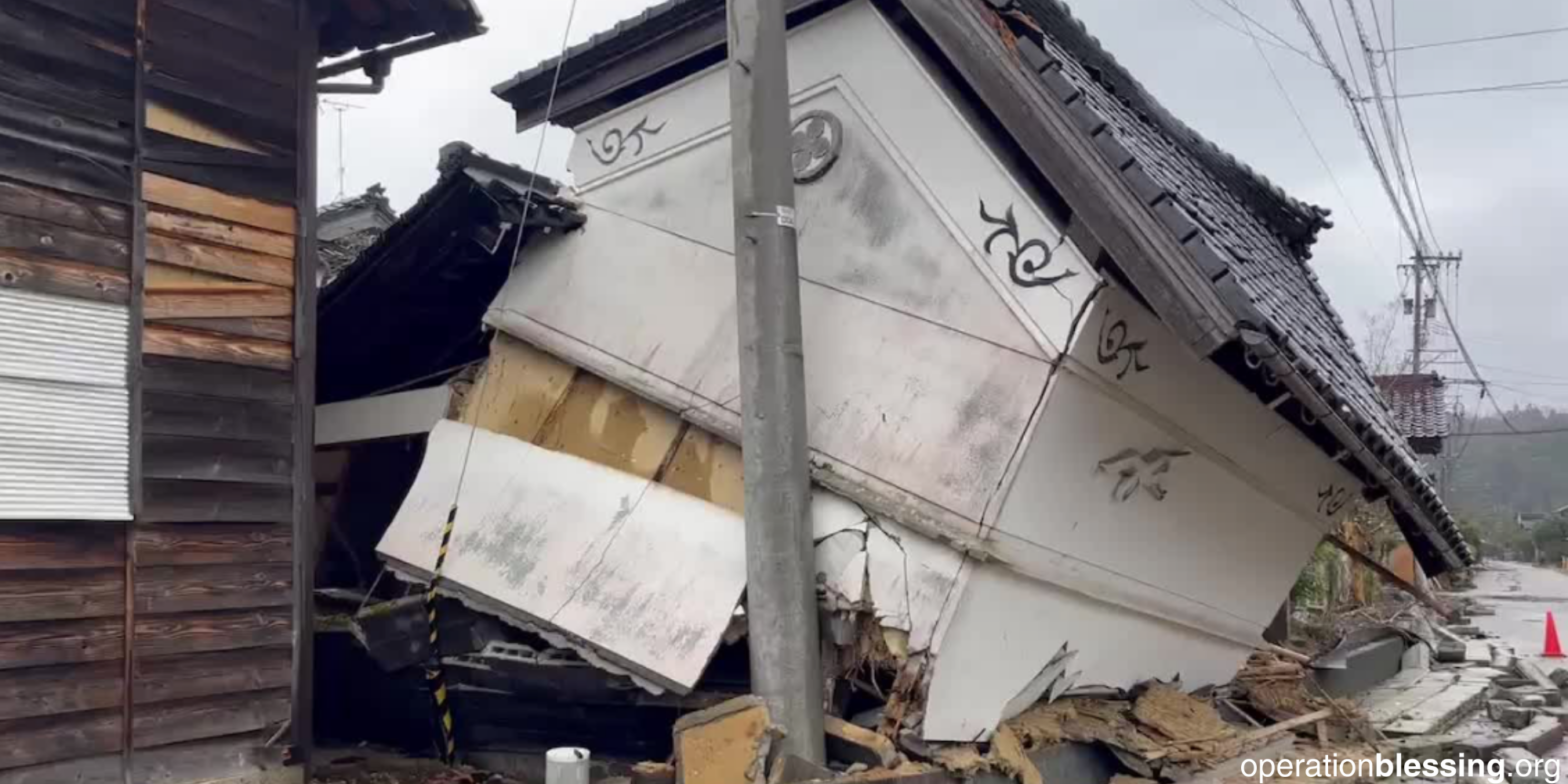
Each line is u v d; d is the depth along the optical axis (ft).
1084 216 22.30
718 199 28.27
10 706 19.97
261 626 23.50
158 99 22.71
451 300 34.78
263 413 23.93
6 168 20.56
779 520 23.35
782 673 22.88
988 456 23.24
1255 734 30.12
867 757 22.70
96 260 21.62
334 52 28.30
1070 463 24.30
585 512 27.86
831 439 25.32
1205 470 28.48
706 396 27.35
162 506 22.13
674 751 23.07
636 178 30.14
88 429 21.26
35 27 21.04
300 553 24.26
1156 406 25.71
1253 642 35.96
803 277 26.71
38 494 20.49
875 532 24.17
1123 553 27.30
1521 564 228.63
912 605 23.32
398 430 34.68
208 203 23.32
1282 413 26.32
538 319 31.22
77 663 20.84
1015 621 24.53
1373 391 37.63
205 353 23.04
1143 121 33.96
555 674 26.96
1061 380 22.95
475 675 28.60
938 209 24.90
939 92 24.89
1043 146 22.91
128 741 21.38
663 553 26.17
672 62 29.19
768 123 24.07
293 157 24.98
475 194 29.99
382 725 32.24
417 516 30.53
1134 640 29.14
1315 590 65.57
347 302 34.47
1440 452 106.11
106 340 21.66
